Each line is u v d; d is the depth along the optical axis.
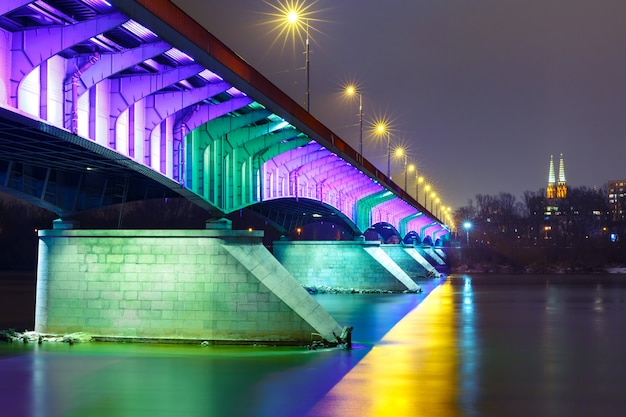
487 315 58.28
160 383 28.41
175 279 38.44
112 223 119.12
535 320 54.38
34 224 141.88
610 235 199.50
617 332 46.47
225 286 38.12
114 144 29.23
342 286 88.88
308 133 47.44
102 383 28.45
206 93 32.50
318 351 36.47
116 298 38.88
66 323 39.28
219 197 41.72
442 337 43.59
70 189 40.91
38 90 24.38
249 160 46.34
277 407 24.44
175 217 122.94
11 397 25.98
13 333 39.78
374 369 31.73
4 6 19.50
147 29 24.44
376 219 103.56
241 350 36.34
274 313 37.84
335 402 25.20
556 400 25.77
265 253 39.12
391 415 23.38
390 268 88.00
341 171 70.25
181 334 38.25
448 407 24.56
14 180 37.50
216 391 27.00
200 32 27.97
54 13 22.67
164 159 34.53
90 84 26.28
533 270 175.00
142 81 29.25
